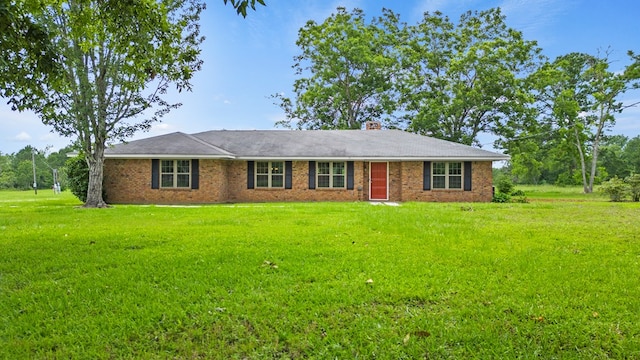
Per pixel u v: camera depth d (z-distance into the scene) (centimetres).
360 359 263
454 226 795
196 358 268
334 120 3534
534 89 3144
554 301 351
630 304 343
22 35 539
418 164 1869
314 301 357
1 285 416
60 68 626
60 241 648
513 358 260
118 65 1452
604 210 1210
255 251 557
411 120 3275
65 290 395
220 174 1805
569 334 289
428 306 346
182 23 1138
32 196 2962
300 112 3516
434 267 463
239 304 351
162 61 712
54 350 280
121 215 1094
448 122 3131
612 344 275
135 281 423
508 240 636
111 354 273
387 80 3362
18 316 336
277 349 278
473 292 377
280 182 1905
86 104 1460
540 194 2803
